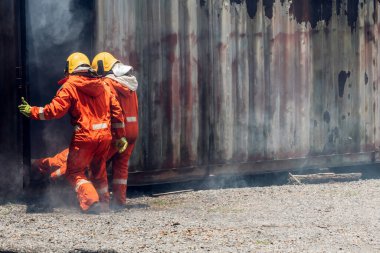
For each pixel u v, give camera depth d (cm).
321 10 2289
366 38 2395
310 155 2283
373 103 2422
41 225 1462
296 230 1422
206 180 2145
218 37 2070
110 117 1700
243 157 2134
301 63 2250
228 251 1230
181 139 2011
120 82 1742
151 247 1253
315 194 1967
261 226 1463
